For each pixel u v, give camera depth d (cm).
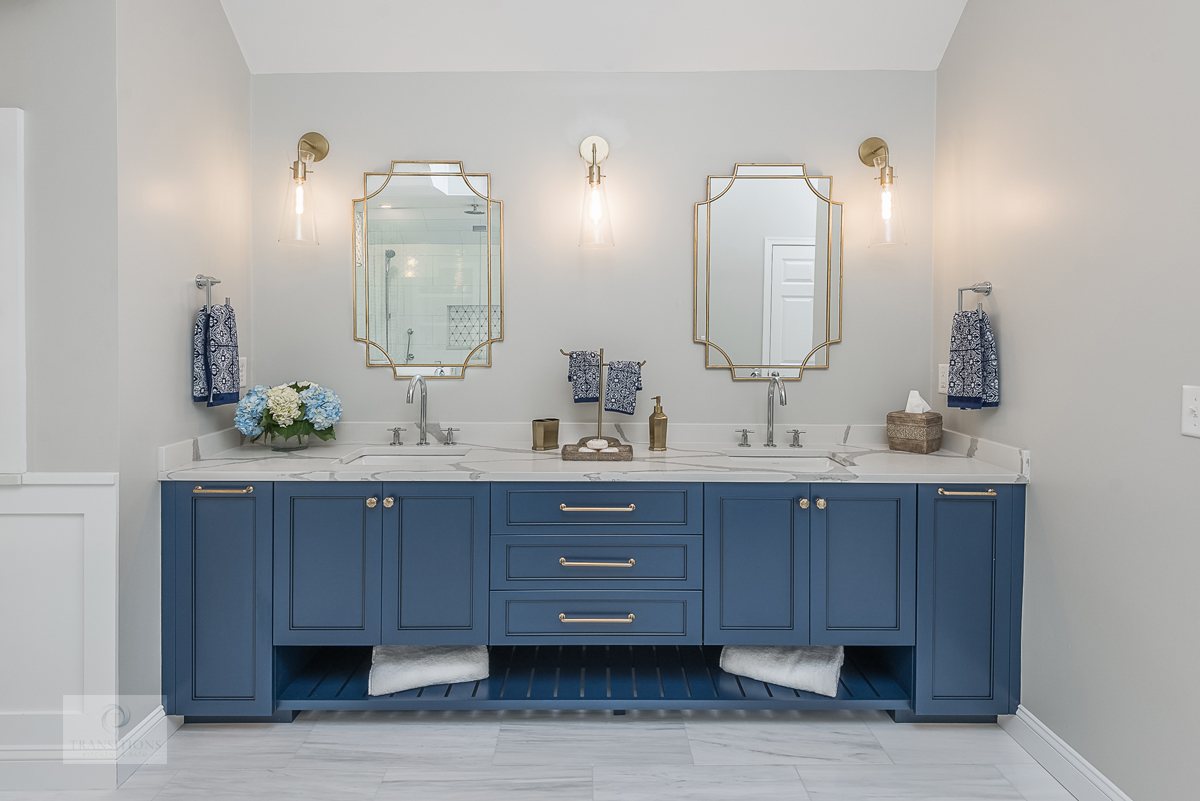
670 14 254
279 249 275
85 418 191
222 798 187
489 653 258
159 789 192
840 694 227
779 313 277
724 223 275
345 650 261
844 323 277
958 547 219
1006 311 225
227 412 263
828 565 220
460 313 277
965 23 249
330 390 273
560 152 275
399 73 273
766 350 277
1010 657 219
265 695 218
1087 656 187
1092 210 184
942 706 221
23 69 189
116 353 191
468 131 274
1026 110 212
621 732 222
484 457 249
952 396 237
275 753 209
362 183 274
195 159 231
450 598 221
